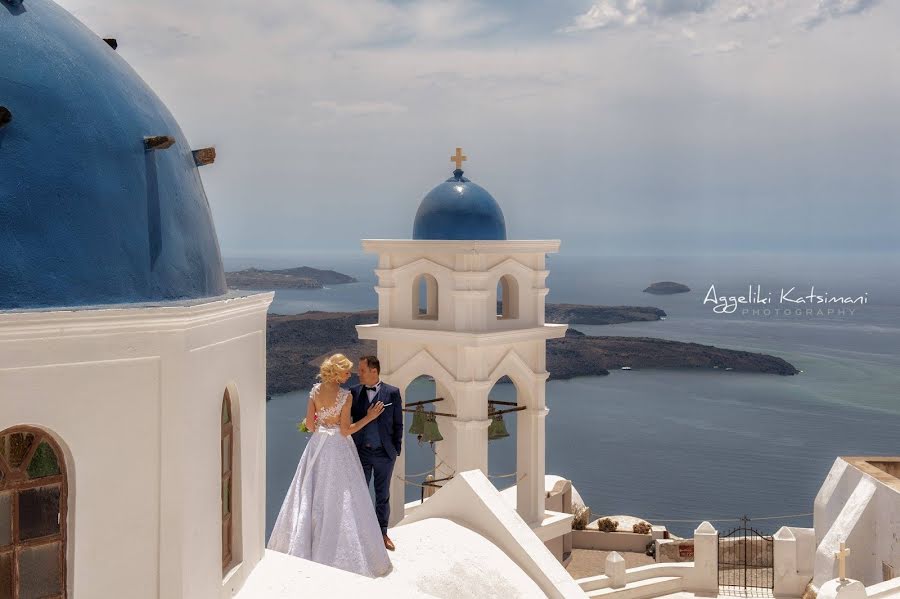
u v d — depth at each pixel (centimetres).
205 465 780
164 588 720
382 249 1842
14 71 684
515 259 1822
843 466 2228
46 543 674
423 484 1841
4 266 643
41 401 654
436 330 1767
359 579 927
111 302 695
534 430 1866
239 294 890
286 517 1059
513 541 1177
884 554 1970
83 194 695
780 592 2227
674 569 2258
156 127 798
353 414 1116
